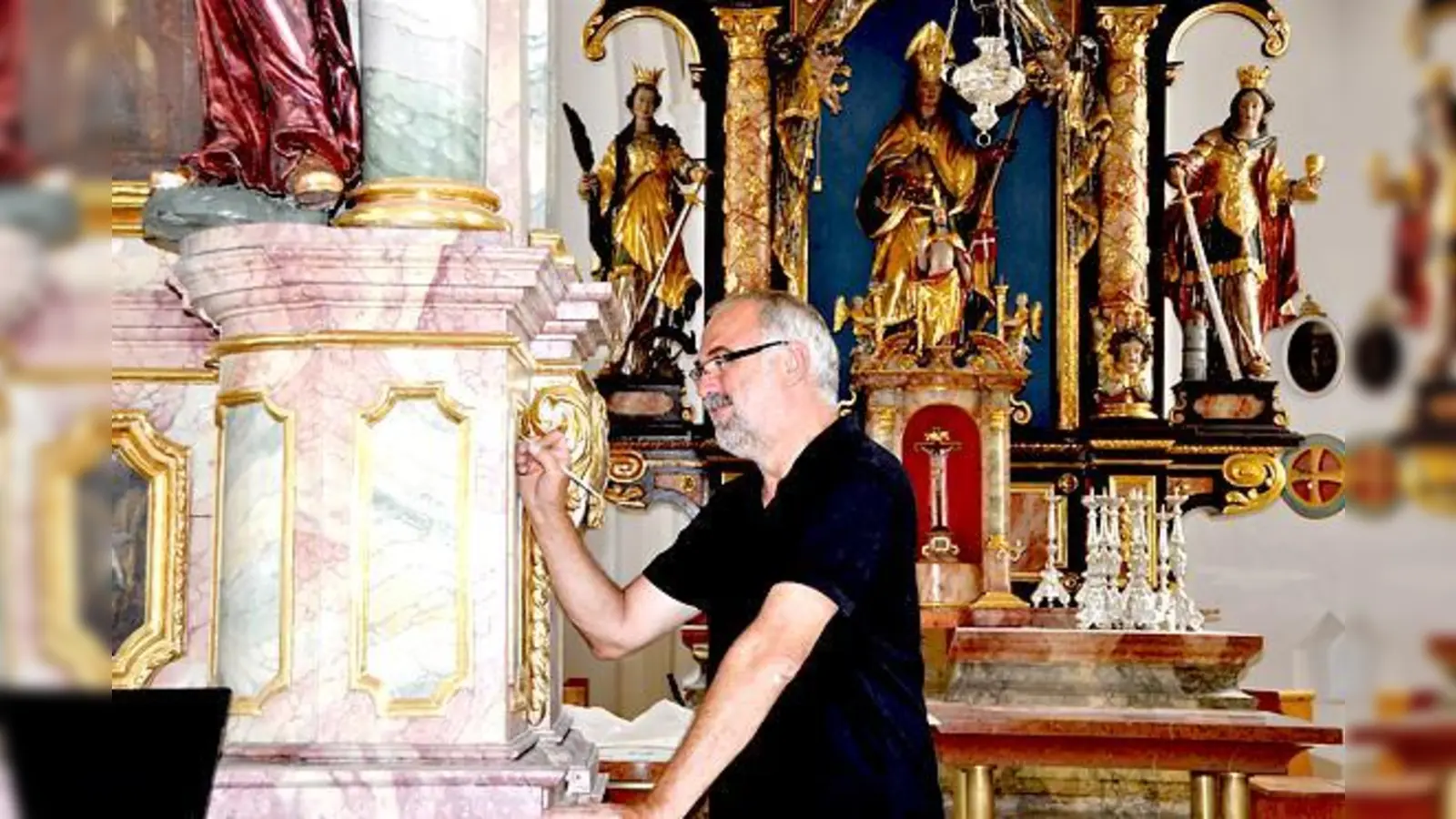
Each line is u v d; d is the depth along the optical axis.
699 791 2.54
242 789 2.69
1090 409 10.12
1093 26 10.31
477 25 3.21
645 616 3.19
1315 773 9.47
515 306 2.88
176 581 3.10
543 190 4.09
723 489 3.29
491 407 2.88
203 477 3.16
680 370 10.20
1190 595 11.34
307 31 3.30
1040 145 10.36
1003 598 8.85
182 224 3.11
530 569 3.29
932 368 9.17
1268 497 9.89
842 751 2.77
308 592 2.81
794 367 2.99
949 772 7.63
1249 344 10.03
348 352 2.87
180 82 3.88
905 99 10.38
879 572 2.82
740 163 10.31
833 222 10.33
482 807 2.72
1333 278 10.12
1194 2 10.37
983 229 10.19
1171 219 10.20
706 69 10.45
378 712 2.79
